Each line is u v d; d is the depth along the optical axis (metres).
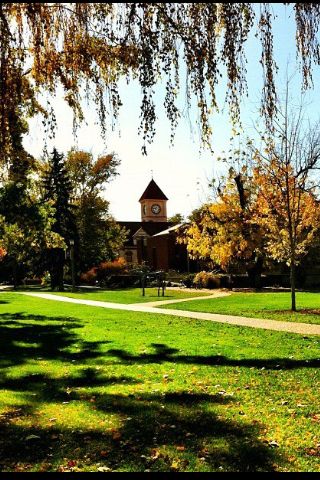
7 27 5.37
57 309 21.33
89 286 48.91
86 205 53.78
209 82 5.65
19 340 12.29
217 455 4.60
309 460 4.50
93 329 14.08
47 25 5.54
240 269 42.09
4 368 8.78
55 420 5.69
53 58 5.84
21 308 22.12
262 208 19.95
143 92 5.60
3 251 31.31
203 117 5.80
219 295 29.91
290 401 6.39
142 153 5.73
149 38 5.54
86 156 54.91
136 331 13.41
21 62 5.61
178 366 8.67
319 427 5.36
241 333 12.58
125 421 5.60
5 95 5.51
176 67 5.68
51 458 4.59
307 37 5.36
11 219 21.72
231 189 36.88
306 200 19.05
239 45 5.40
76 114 6.45
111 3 5.54
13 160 6.34
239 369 8.34
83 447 4.84
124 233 61.25
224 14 5.36
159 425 5.45
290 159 18.19
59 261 44.53
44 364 9.14
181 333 12.81
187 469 4.32
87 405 6.28
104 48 5.86
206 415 5.79
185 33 5.54
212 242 37.78
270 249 19.58
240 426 5.39
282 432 5.20
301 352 9.75
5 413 5.98
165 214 90.25
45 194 44.81
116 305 23.11
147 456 4.59
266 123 5.89
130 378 7.82
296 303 21.36
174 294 32.59
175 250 63.66
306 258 39.19
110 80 6.21
